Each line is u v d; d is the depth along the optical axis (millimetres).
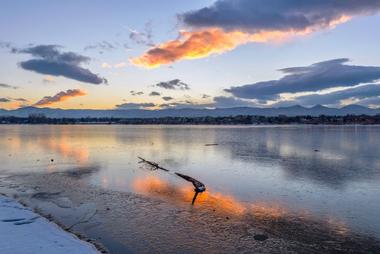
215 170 51812
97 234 24500
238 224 26609
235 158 66250
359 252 21781
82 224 26547
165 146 95812
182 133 182625
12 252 18609
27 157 68438
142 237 24016
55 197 34906
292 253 21641
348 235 24438
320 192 36594
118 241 23281
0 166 56000
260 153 75062
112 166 56250
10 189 38719
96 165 57344
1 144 101062
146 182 42562
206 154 74125
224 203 32438
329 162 59750
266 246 22625
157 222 27047
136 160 64000
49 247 19734
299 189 38031
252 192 36719
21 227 23328
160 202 32781
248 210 30188
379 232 24953
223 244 22922
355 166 54844
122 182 42562
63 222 27000
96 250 20750
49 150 83500
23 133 178000
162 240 23516
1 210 27516
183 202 32812
